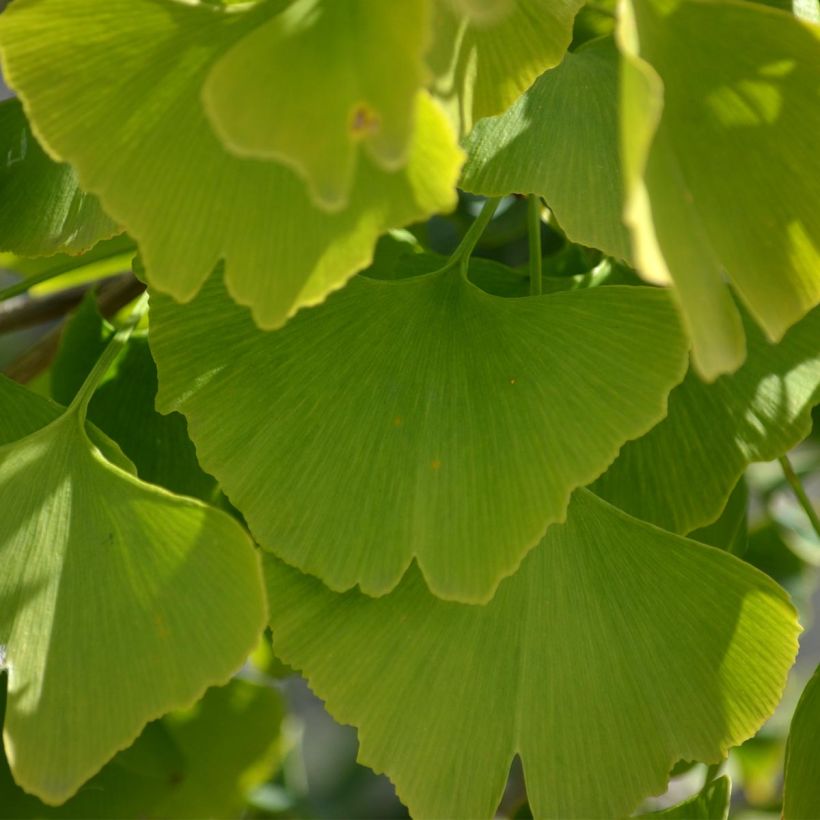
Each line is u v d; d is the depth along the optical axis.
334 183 0.27
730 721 0.32
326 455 0.31
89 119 0.29
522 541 0.30
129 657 0.30
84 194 0.32
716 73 0.29
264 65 0.27
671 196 0.28
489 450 0.30
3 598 0.31
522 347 0.31
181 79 0.29
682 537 0.32
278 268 0.29
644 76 0.26
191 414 0.31
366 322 0.31
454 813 0.31
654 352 0.30
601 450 0.30
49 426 0.31
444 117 0.27
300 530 0.31
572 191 0.31
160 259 0.29
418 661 0.31
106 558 0.31
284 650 0.31
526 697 0.31
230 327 0.31
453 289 0.31
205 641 0.30
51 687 0.30
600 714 0.32
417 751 0.31
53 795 0.30
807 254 0.29
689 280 0.27
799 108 0.29
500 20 0.29
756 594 0.32
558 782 0.31
